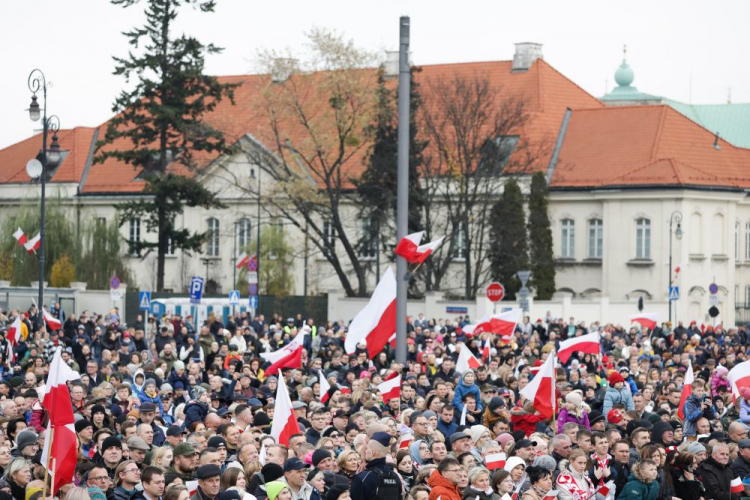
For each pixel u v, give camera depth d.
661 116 105.25
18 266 92.62
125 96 90.19
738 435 24.89
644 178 99.81
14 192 120.94
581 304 88.69
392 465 19.95
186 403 27.80
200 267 112.00
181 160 91.94
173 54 89.88
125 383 27.94
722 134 137.75
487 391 29.56
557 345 56.94
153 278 112.75
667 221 99.19
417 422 23.38
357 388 30.52
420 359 41.97
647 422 25.86
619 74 146.75
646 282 99.56
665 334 65.50
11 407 25.67
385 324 37.88
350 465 19.66
